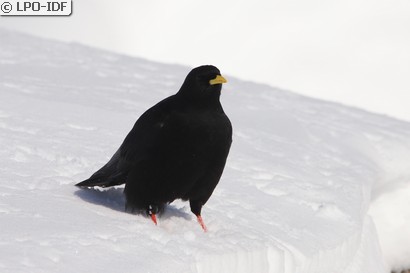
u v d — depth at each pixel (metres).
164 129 9.91
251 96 20.47
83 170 11.60
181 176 10.00
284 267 10.32
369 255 13.69
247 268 9.67
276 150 15.34
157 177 10.01
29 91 16.53
